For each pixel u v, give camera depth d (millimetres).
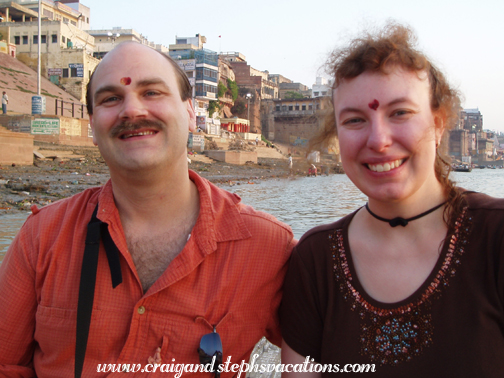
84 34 54844
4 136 19344
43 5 57219
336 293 1819
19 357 2086
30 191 12891
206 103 62625
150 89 1918
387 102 1617
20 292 1993
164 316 1887
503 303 1545
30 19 56062
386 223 1750
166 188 1978
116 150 1897
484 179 44094
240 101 72938
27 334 2053
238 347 2031
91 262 1876
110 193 1979
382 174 1667
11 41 48656
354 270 1786
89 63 48875
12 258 2025
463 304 1575
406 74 1619
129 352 1882
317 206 14312
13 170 18312
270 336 2320
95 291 1903
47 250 1974
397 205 1708
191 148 40469
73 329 1891
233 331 1968
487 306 1541
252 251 2014
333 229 1905
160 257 2006
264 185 23328
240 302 1978
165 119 1908
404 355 1629
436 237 1698
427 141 1644
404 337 1638
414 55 1612
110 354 1899
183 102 2092
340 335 1757
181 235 2041
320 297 1869
